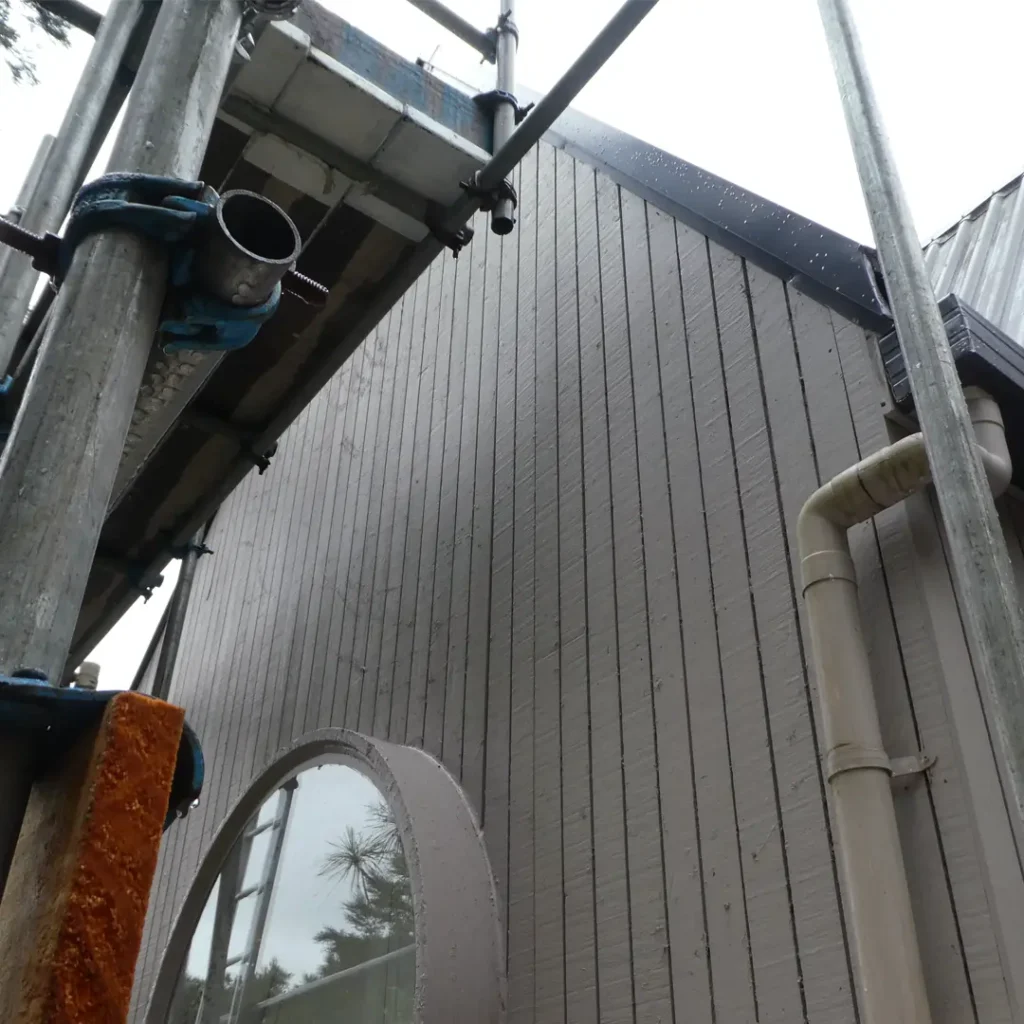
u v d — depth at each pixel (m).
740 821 2.13
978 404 2.07
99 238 1.07
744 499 2.45
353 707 3.91
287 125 2.89
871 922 1.68
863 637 1.99
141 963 4.52
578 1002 2.36
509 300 4.00
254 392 3.90
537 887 2.63
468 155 2.96
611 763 2.55
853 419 2.22
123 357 1.01
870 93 1.66
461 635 3.43
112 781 0.66
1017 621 1.17
